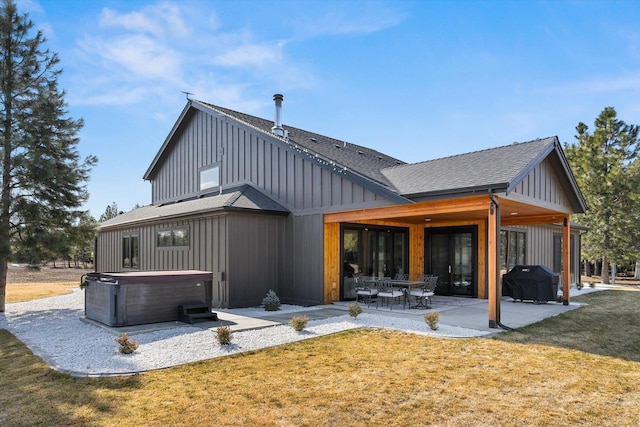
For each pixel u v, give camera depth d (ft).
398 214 29.66
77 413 12.32
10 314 31.12
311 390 14.11
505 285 39.52
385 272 41.16
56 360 17.84
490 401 13.19
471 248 41.27
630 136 67.72
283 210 36.24
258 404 12.91
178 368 16.48
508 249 46.03
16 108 33.88
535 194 30.71
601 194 67.00
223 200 36.35
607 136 69.72
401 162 58.90
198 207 37.14
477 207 25.90
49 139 34.40
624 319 28.53
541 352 19.11
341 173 32.09
